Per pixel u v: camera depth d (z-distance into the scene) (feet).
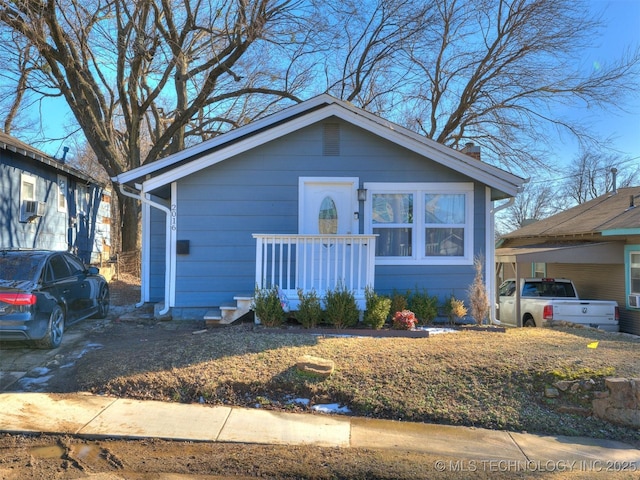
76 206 52.24
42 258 23.11
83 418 15.19
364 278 27.30
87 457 12.79
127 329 27.09
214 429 14.70
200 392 17.21
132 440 13.91
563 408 16.24
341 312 24.94
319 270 26.58
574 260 45.29
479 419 15.75
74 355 21.62
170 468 12.25
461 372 18.17
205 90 50.93
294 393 17.43
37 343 21.77
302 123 29.14
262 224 29.73
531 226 70.74
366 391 17.15
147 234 35.86
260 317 25.43
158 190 31.76
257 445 13.75
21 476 11.63
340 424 15.43
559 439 14.80
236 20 47.01
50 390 17.62
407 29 63.10
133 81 50.06
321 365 18.11
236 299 27.02
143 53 47.42
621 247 46.29
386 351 20.39
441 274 29.84
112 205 76.28
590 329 30.04
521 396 16.88
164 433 14.30
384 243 29.86
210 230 29.53
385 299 25.71
